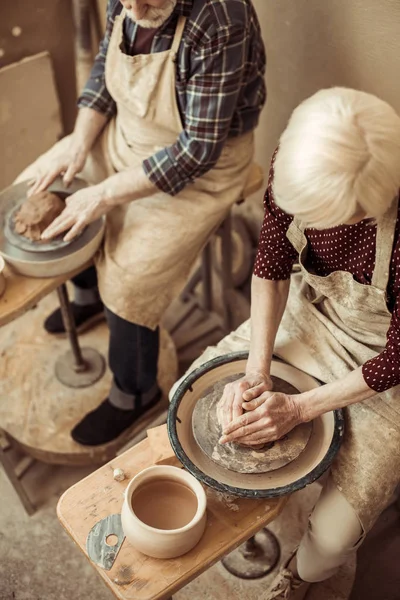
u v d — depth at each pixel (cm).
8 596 211
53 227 203
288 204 132
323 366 173
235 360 175
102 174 229
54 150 237
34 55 285
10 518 229
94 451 232
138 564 144
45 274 201
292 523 221
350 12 209
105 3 284
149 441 165
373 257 150
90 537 148
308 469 156
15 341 264
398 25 198
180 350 279
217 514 153
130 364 223
